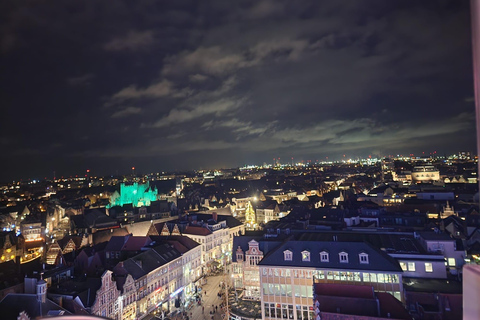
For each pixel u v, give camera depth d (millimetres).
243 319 82938
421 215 121562
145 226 168125
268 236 102125
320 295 58656
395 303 55781
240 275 97875
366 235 92938
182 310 94812
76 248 126625
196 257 122625
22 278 83188
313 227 116312
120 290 82000
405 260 75312
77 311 68812
